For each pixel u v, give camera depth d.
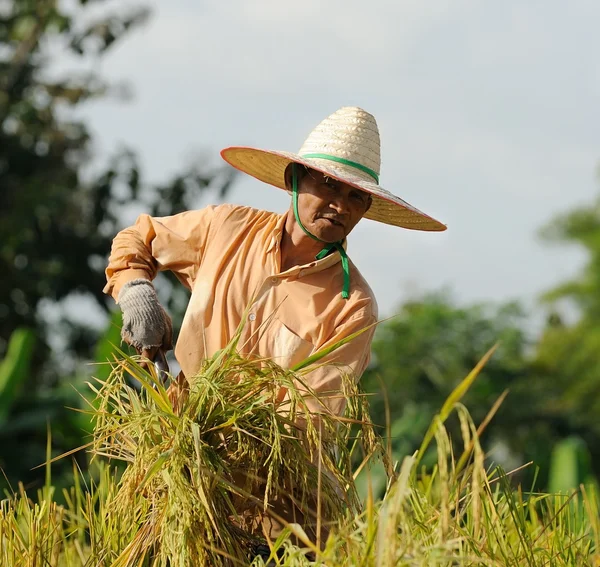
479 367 3.40
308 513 4.64
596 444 28.78
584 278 40.38
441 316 28.41
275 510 4.62
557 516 5.29
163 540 4.35
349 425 4.57
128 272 5.12
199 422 4.46
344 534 3.87
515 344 29.09
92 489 5.12
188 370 4.89
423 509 4.61
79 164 25.78
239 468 4.52
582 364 36.69
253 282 4.91
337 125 4.98
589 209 42.25
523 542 4.64
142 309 4.94
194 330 4.89
